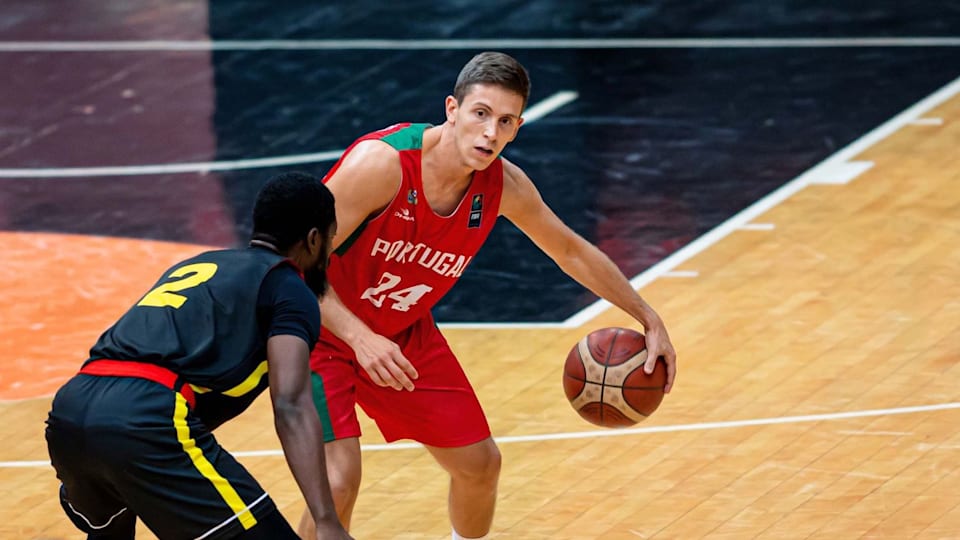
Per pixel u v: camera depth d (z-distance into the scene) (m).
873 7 33.75
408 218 12.12
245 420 17.28
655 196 24.50
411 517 14.68
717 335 19.20
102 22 35.06
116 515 10.85
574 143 27.00
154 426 9.98
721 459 15.72
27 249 23.08
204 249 23.06
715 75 30.17
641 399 12.95
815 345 18.72
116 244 23.30
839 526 14.02
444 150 12.02
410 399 12.66
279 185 10.73
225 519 10.12
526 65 31.14
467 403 12.83
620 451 16.06
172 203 25.03
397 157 11.98
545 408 17.36
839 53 31.02
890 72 29.75
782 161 25.75
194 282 10.50
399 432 12.91
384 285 12.48
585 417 13.24
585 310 20.59
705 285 20.94
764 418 16.72
